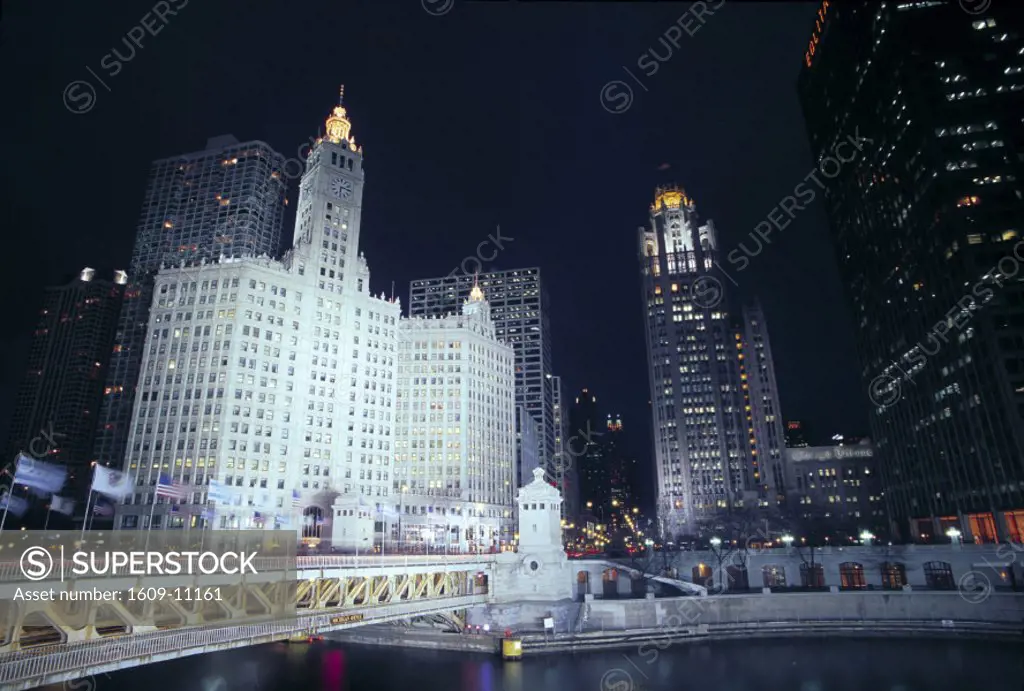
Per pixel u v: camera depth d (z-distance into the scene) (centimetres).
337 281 16688
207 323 14588
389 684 8169
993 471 12581
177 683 8038
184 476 13538
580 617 10306
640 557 13425
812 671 8556
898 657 9056
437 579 9850
